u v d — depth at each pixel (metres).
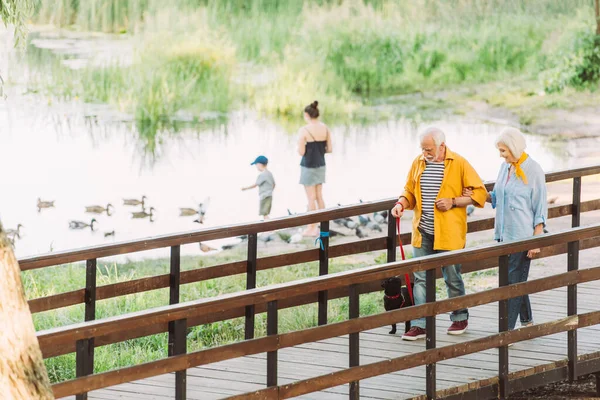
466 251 10.17
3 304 6.79
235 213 26.66
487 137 33.59
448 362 11.26
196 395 10.25
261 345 9.22
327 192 27.92
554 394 12.88
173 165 30.98
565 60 38.28
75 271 20.39
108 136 32.97
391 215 13.26
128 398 10.17
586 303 13.37
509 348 11.72
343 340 12.08
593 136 34.00
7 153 31.03
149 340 15.42
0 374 6.75
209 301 8.93
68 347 9.64
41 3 36.06
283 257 12.68
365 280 9.70
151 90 35.59
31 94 34.41
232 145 32.94
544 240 10.64
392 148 32.72
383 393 10.39
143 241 11.48
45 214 26.50
